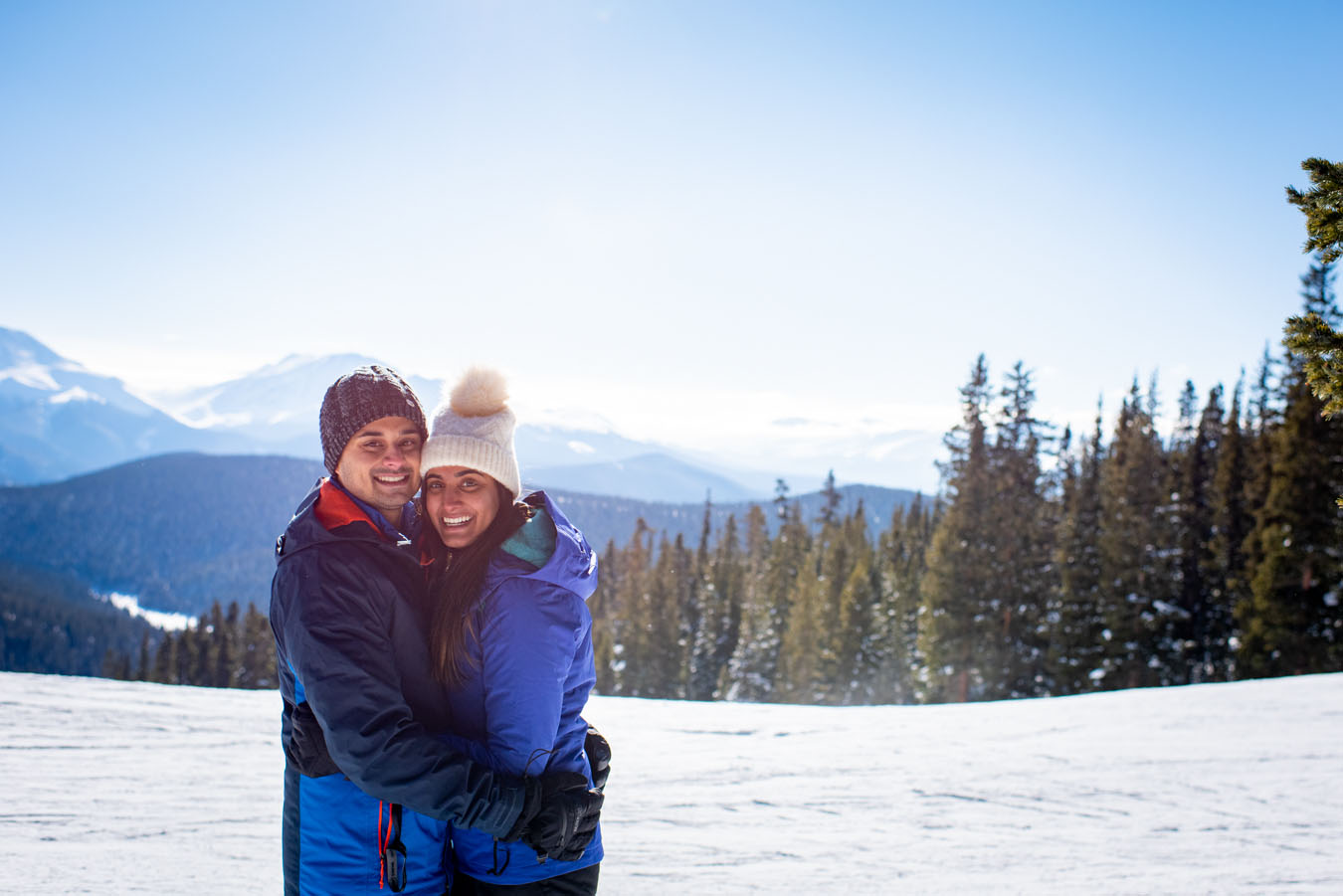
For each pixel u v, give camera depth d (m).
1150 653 34.84
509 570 2.14
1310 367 5.75
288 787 2.19
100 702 9.36
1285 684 13.95
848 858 5.11
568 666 2.21
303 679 1.98
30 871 4.08
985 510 39.97
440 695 2.20
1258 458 34.66
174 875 4.15
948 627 39.06
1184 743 9.35
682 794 6.89
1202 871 4.94
